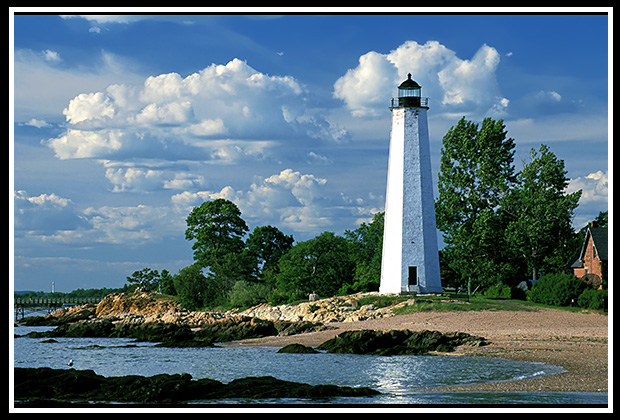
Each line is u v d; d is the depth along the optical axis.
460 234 114.19
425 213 99.38
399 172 100.31
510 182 123.25
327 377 49.84
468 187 118.69
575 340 62.31
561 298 90.75
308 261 119.25
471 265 113.88
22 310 193.25
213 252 152.50
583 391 41.31
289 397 40.38
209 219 155.38
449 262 116.00
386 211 102.12
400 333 66.81
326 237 120.75
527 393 41.00
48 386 41.00
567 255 127.12
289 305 104.19
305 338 76.50
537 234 115.75
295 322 85.88
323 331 81.31
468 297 95.06
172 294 172.88
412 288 97.06
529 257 120.31
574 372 47.81
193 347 77.88
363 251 134.75
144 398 39.16
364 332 66.81
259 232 158.50
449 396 40.50
